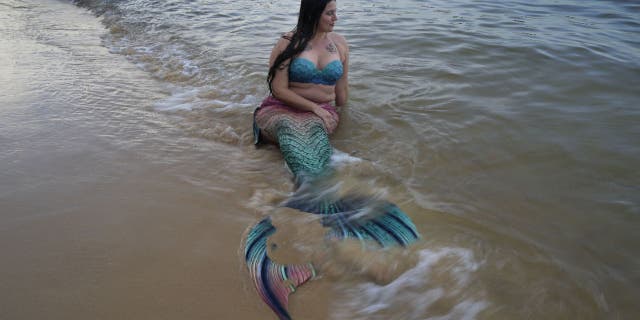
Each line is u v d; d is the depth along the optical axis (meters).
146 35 6.91
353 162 3.33
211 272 2.24
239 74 5.14
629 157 3.34
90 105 4.17
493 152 3.44
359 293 2.16
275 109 3.68
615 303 2.14
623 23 6.79
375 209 2.78
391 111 4.11
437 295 2.16
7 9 8.78
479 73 4.92
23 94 4.32
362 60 5.38
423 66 5.14
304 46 3.59
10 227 2.50
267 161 3.42
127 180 3.00
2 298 2.04
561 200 2.91
